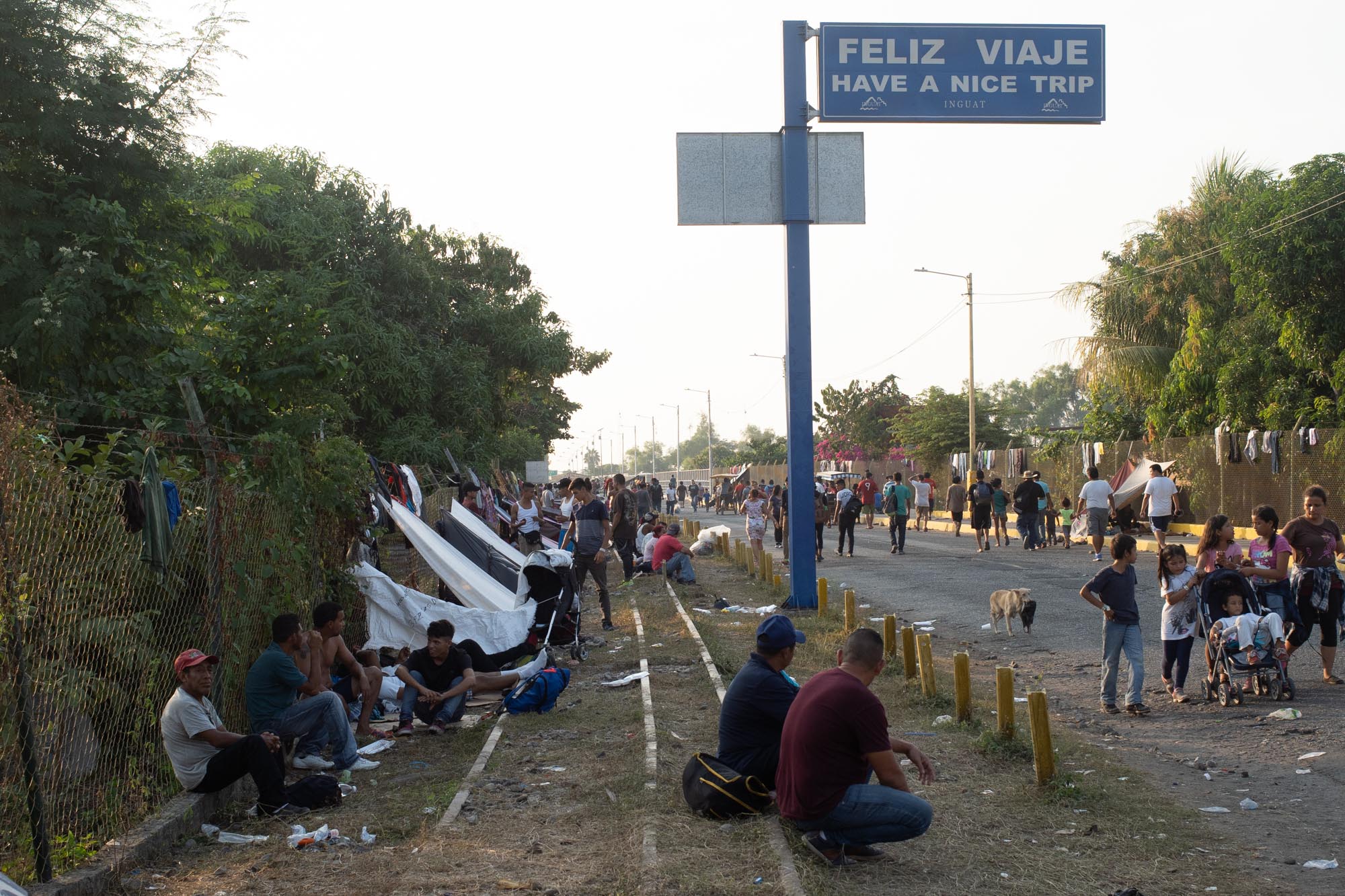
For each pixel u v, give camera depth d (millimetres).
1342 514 22375
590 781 7348
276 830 6762
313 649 8820
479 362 28953
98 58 11367
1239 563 9984
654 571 21109
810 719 5664
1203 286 31281
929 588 18719
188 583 7910
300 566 9641
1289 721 8688
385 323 26359
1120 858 5836
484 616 11594
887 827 5625
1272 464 24625
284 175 24656
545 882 5492
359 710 9508
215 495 7934
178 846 6465
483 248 36000
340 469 10547
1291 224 25297
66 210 10938
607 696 10367
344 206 25844
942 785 7238
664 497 69438
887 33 14922
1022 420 136125
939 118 14906
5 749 5492
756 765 6430
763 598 18250
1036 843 6090
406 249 28141
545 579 12148
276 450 9359
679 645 13055
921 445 49406
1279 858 5805
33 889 5277
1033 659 12133
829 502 31453
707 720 9078
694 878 5371
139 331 10984
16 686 5496
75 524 6500
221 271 19016
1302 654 11523
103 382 10430
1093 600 9367
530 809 6797
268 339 11273
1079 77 14992
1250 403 27578
